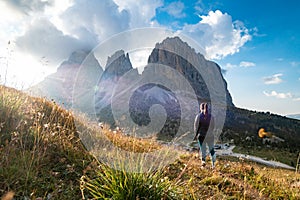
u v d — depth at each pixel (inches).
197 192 180.4
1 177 149.0
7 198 109.2
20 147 191.0
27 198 139.0
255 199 198.5
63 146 215.2
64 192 153.3
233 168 314.3
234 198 191.0
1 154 168.6
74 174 178.7
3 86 277.3
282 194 225.6
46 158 184.7
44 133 211.2
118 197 146.5
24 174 157.3
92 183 165.3
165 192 156.5
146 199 145.0
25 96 292.2
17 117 225.3
